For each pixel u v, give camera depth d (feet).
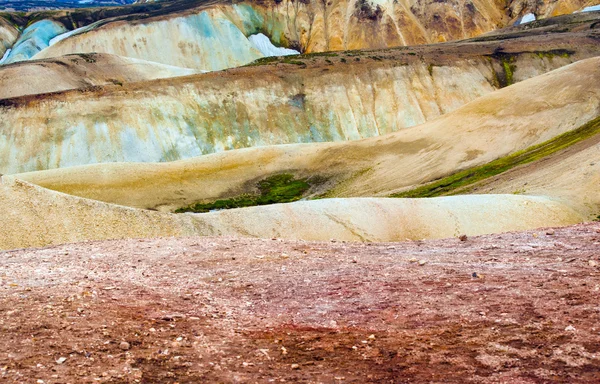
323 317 34.30
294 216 103.91
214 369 27.17
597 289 34.60
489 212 102.42
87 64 414.21
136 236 90.99
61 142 303.68
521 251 47.11
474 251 49.21
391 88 356.59
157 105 324.80
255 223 102.17
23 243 84.53
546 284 36.73
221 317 34.68
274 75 353.10
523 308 32.99
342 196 211.20
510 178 147.64
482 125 224.94
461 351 28.37
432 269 43.09
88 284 40.19
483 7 624.18
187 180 226.79
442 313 33.50
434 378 25.68
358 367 27.25
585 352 26.91
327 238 100.58
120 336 30.45
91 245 59.16
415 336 30.60
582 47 393.50
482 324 31.42
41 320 31.73
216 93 338.95
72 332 30.42
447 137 227.20
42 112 310.45
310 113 343.26
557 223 99.40
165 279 43.27
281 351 29.50
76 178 215.31
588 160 124.98
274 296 38.75
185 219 98.94
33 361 26.89
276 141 332.60
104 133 309.63
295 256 50.70
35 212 89.35
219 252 53.11
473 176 177.78
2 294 36.78
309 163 239.71
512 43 396.16
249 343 30.60
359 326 32.53
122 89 327.47
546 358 26.78
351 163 234.17
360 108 348.79
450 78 364.79
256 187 228.63
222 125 331.16
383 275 42.11
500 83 371.97
